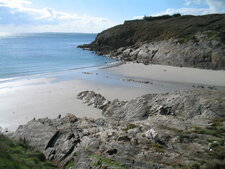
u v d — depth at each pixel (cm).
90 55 8875
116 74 5191
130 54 7762
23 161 1129
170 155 1361
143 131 1906
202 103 2434
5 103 3161
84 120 2444
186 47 6347
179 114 2456
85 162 1343
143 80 4581
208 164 1177
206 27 7175
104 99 3173
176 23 9238
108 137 1767
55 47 12275
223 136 1667
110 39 10394
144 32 9338
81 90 3844
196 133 1748
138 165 1258
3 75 4969
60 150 1675
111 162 1301
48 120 2431
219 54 5609
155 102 2723
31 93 3656
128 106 2808
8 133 2147
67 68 6047
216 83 4209
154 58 6875
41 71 5562
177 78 4697
